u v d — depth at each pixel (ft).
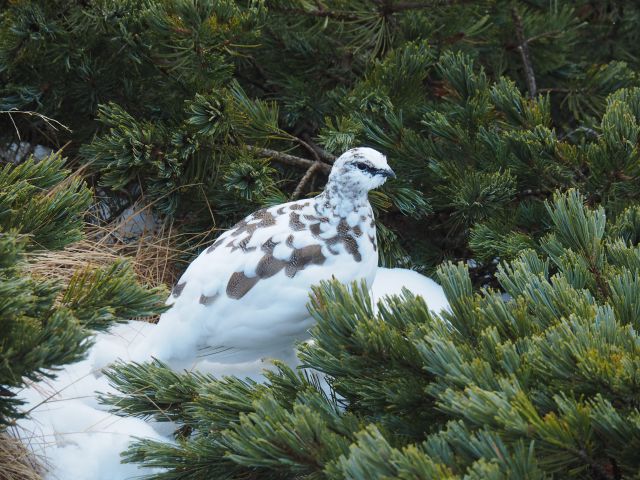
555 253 10.82
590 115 20.22
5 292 8.91
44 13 16.61
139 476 10.78
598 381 8.00
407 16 18.42
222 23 15.83
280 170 17.85
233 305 12.15
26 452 10.78
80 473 11.03
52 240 10.71
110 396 11.43
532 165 15.08
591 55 22.36
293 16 18.37
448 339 9.13
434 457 7.93
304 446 8.59
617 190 14.34
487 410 7.79
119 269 10.67
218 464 9.92
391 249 16.49
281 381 10.14
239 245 12.60
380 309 9.57
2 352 8.87
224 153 16.33
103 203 17.40
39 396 11.58
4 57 16.34
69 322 9.10
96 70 16.78
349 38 19.07
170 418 11.21
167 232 16.97
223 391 10.02
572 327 8.81
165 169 15.84
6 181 10.92
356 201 12.87
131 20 16.25
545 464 7.92
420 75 17.15
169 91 16.84
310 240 12.55
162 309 10.23
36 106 17.26
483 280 17.13
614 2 22.18
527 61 19.27
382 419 9.30
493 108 16.16
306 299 12.21
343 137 15.57
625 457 7.86
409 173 16.49
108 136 15.56
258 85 18.81
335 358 9.31
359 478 7.77
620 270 10.30
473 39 19.57
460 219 15.87
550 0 20.39
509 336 9.20
